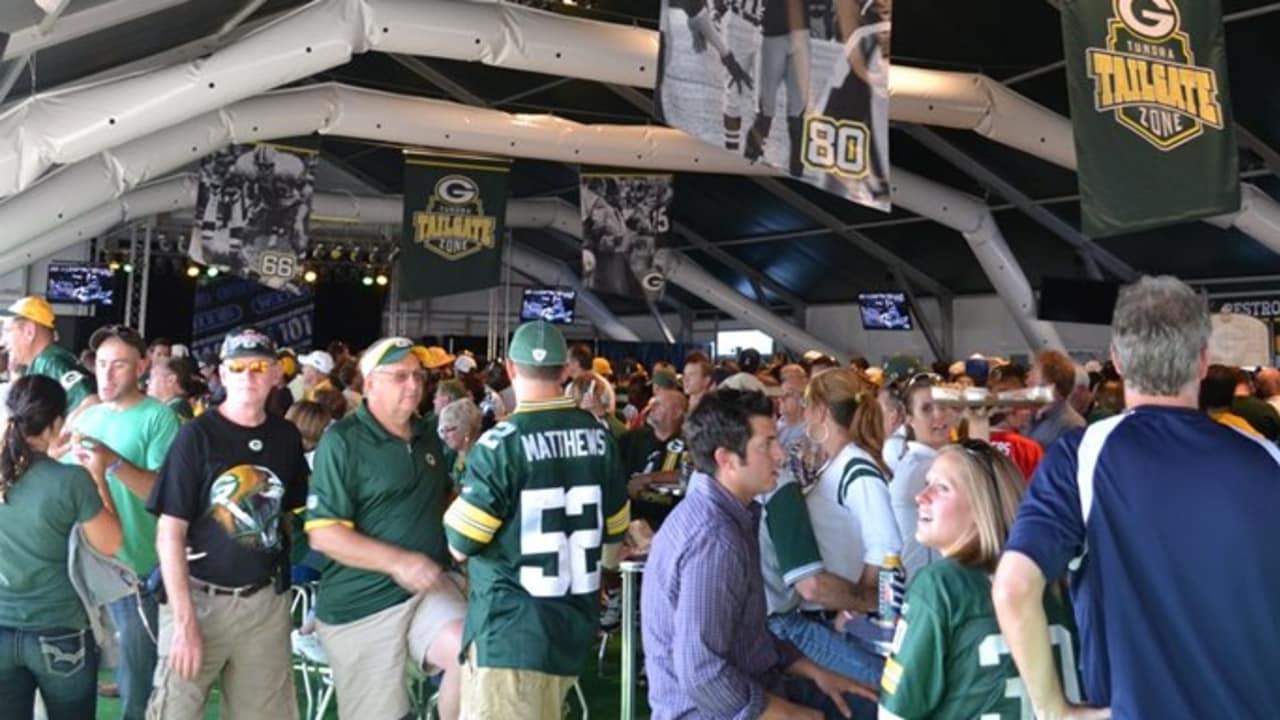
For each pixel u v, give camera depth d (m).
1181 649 1.71
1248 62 9.41
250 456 3.22
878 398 4.18
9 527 2.91
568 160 11.09
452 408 5.48
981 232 13.57
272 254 11.08
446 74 13.37
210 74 7.40
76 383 4.65
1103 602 1.78
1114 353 1.95
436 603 3.29
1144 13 4.69
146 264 16.88
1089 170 4.59
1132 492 1.78
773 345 20.97
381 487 3.20
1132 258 14.12
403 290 11.16
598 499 2.98
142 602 3.90
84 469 3.04
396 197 17.31
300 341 20.70
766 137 4.68
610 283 12.22
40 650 2.95
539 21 8.26
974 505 2.08
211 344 19.88
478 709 2.80
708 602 2.38
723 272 19.91
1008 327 16.77
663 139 11.12
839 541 3.26
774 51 4.74
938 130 12.50
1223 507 1.73
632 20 10.76
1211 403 3.99
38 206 8.95
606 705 5.09
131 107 7.27
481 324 23.36
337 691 3.36
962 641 2.03
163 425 3.99
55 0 5.14
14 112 7.09
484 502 2.81
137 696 3.89
